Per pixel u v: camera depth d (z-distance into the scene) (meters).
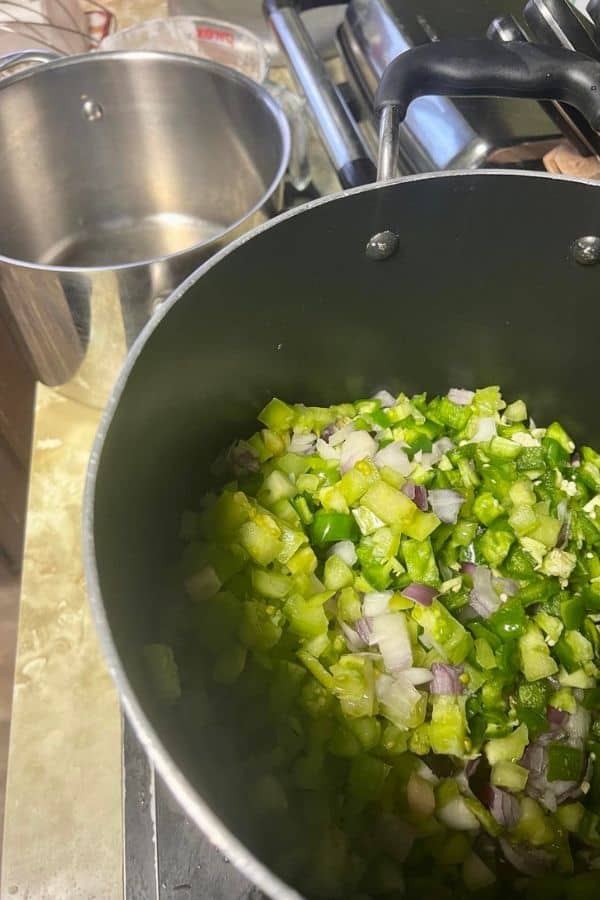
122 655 0.34
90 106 0.81
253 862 0.29
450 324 0.65
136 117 0.84
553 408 0.72
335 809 0.54
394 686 0.59
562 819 0.56
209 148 0.87
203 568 0.58
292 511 0.65
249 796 0.47
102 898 0.52
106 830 0.54
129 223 0.95
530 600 0.64
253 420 0.65
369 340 0.65
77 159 0.86
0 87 0.74
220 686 0.55
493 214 0.54
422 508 0.67
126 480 0.45
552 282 0.60
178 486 0.57
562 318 0.63
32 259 0.90
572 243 0.56
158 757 0.31
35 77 0.76
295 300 0.57
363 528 0.65
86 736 0.58
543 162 0.69
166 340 0.47
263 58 1.00
